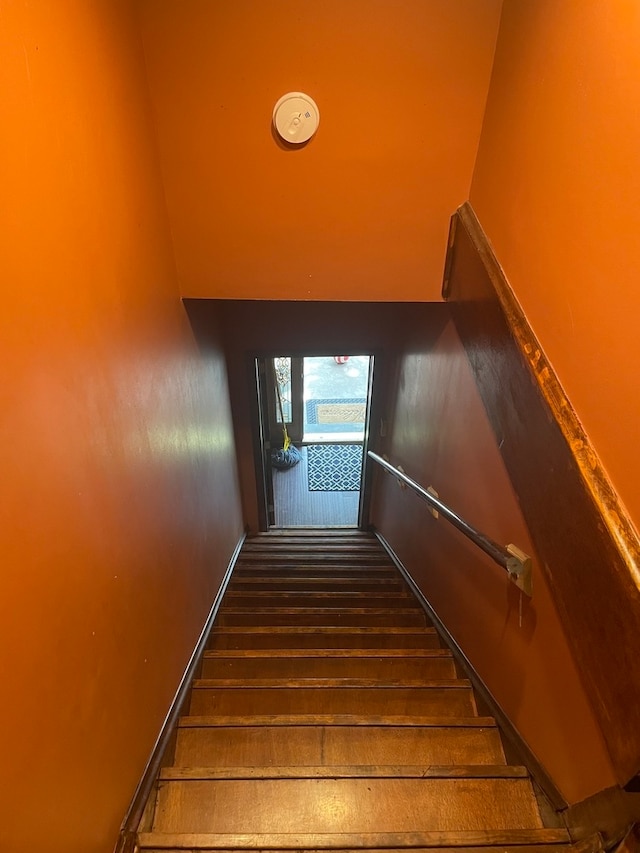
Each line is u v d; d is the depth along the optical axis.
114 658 1.20
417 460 2.75
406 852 1.25
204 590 2.28
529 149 1.32
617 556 0.94
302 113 1.61
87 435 1.05
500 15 1.47
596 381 1.04
